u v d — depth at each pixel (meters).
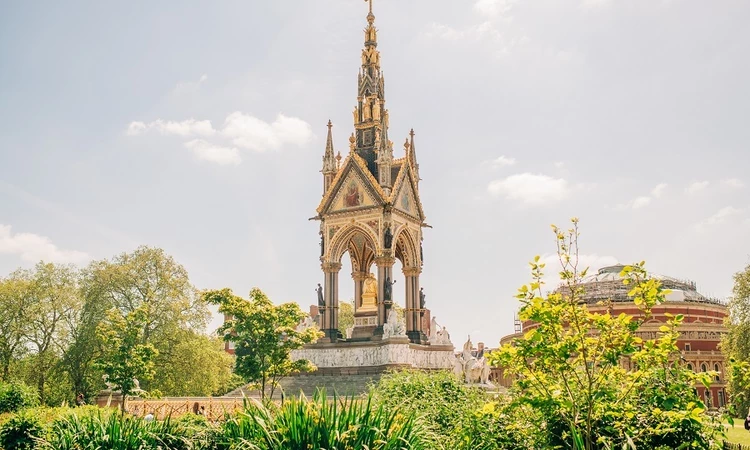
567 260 21.92
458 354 91.06
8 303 100.38
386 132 89.75
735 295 99.12
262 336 64.38
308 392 78.06
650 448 22.22
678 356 23.44
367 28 97.44
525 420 24.97
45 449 28.30
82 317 101.31
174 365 100.19
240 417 24.67
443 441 28.08
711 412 24.75
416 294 92.62
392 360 79.88
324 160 94.56
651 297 20.89
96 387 98.50
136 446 26.66
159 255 105.44
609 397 21.70
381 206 87.50
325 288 89.81
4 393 61.53
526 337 21.53
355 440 21.58
